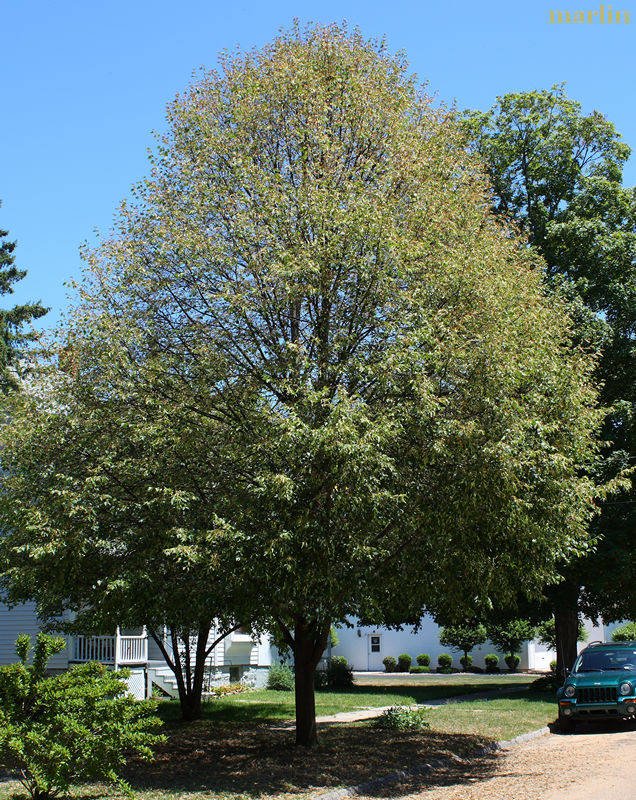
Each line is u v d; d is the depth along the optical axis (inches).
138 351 454.0
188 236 450.6
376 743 522.6
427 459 397.4
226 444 440.1
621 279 939.3
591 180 991.0
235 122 505.4
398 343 415.5
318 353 443.2
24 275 1273.4
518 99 1051.3
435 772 435.8
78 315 462.9
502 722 633.6
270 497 375.2
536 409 439.8
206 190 470.3
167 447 419.8
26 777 335.6
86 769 326.3
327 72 521.0
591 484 473.4
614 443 868.6
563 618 989.8
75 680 343.6
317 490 385.4
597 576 829.8
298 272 423.8
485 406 405.7
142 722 340.5
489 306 429.7
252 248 454.9
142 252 473.7
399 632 1779.0
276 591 384.5
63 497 400.5
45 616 633.6
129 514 418.6
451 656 1724.9
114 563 412.2
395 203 470.3
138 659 841.5
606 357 883.4
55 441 435.8
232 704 834.2
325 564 377.4
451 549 423.8
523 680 1305.4
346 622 486.3
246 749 509.4
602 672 607.2
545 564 469.7
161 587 414.6
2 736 316.2
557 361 454.9
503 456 380.8
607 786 358.9
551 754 478.0
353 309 448.5
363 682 1273.4
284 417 402.0
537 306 484.4
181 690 693.3
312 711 510.3
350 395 427.5
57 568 421.7
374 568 422.3
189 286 466.9
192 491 420.2
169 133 522.3
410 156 484.4
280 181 466.6
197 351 443.8
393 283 430.0
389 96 510.6
